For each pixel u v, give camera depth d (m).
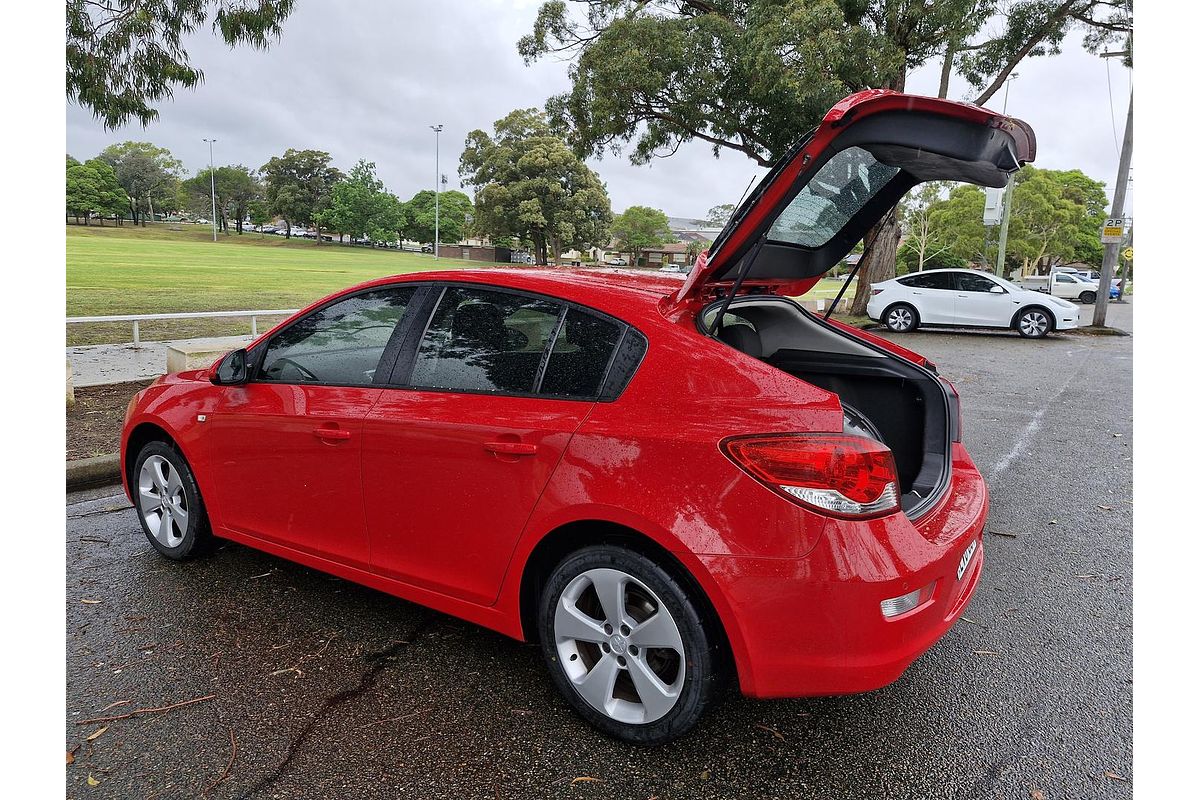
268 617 3.16
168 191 127.62
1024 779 2.23
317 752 2.30
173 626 3.07
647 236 103.31
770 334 3.54
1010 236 52.34
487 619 2.61
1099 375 10.81
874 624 2.01
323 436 2.91
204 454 3.41
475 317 2.71
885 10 14.45
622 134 17.73
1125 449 6.47
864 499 2.02
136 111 8.12
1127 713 2.58
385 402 2.78
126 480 3.91
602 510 2.21
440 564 2.68
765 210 2.24
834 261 3.37
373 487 2.80
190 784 2.14
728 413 2.12
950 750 2.37
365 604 3.30
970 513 2.58
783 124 15.29
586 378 2.39
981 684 2.77
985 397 9.00
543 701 2.59
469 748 2.33
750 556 2.03
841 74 13.82
